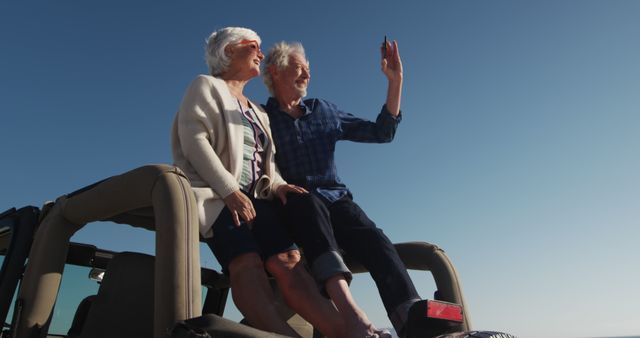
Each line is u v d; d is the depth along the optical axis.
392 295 1.98
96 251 2.49
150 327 1.74
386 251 2.10
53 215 1.95
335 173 2.49
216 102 2.19
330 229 2.02
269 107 2.57
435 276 2.51
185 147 2.07
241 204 1.96
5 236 2.25
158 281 1.46
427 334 1.67
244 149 2.21
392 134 2.69
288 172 2.43
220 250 1.94
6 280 1.98
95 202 1.78
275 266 1.99
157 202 1.56
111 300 1.77
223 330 1.25
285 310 2.46
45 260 1.87
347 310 1.78
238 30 2.47
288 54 2.62
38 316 1.82
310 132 2.50
